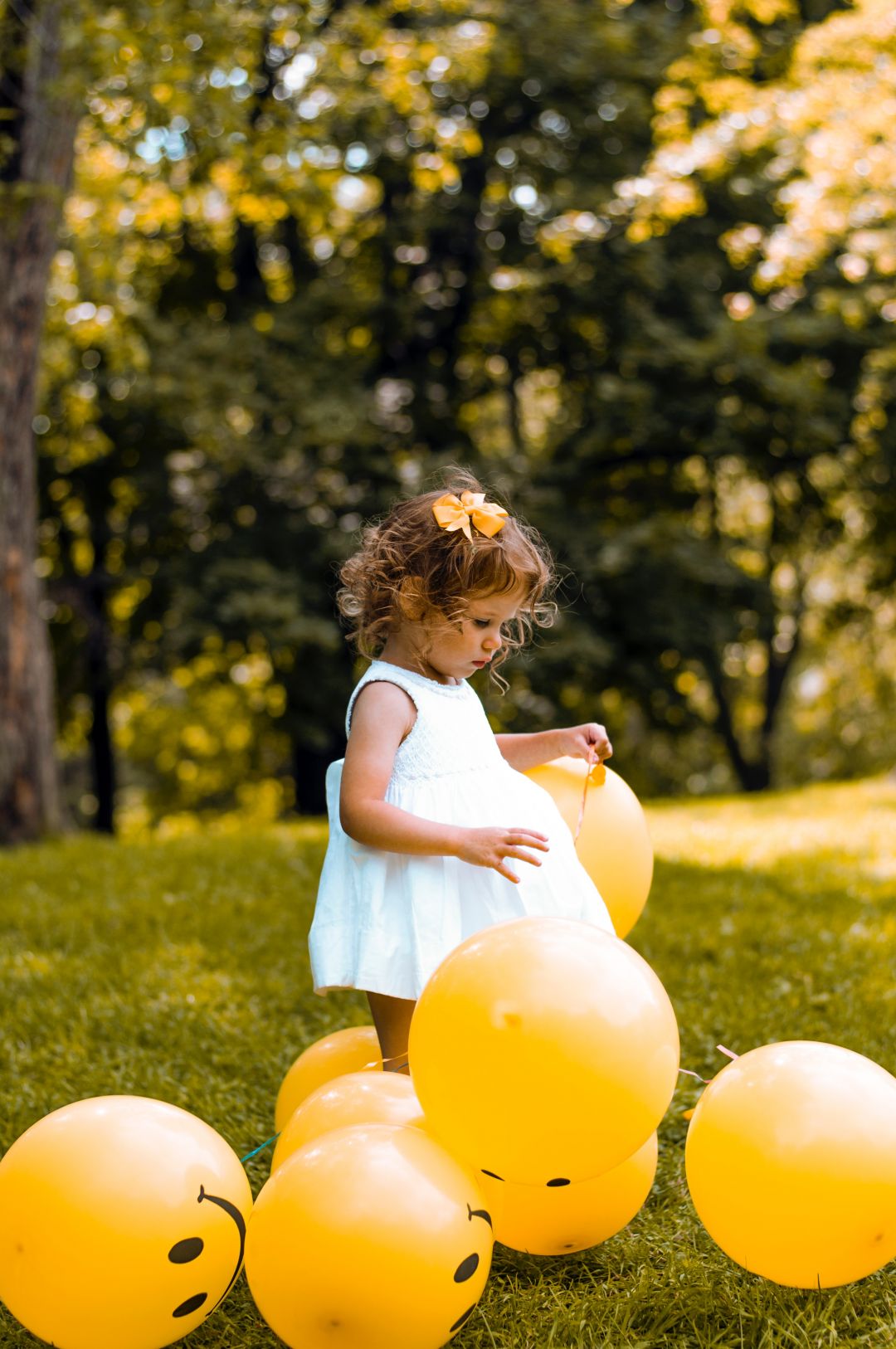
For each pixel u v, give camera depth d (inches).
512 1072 82.0
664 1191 114.4
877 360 561.9
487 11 512.7
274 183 369.7
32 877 266.8
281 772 826.2
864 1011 160.4
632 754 852.6
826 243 509.0
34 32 330.3
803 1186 84.0
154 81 307.1
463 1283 81.1
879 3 496.4
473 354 608.4
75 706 689.0
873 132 474.3
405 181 557.6
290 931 213.5
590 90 550.3
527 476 566.3
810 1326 88.4
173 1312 83.7
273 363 533.3
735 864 274.7
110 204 404.5
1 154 335.0
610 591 560.7
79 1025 160.7
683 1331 90.6
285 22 413.4
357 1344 80.0
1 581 346.0
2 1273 83.4
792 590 824.9
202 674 642.2
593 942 87.3
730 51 550.6
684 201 500.7
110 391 517.7
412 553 107.7
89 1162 83.2
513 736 124.7
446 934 99.7
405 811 102.6
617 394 534.9
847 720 878.4
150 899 237.0
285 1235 80.3
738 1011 161.0
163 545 571.2
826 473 644.1
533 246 563.8
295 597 517.3
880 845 303.1
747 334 534.0
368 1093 92.7
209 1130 90.1
